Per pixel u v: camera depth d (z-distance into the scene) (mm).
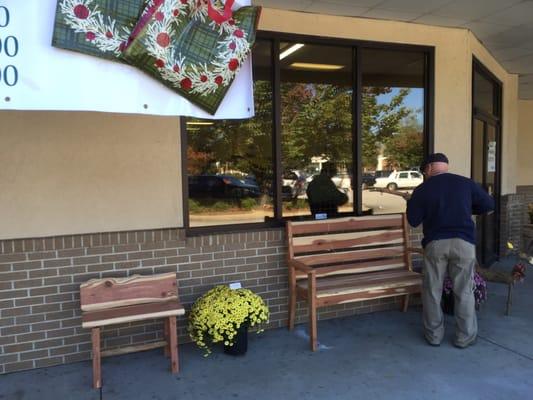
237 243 4137
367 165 4828
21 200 3506
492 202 3945
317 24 4426
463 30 5031
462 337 3852
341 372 3475
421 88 5000
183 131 3934
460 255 3746
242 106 2955
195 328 3719
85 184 3658
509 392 3170
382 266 4578
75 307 3652
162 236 3863
